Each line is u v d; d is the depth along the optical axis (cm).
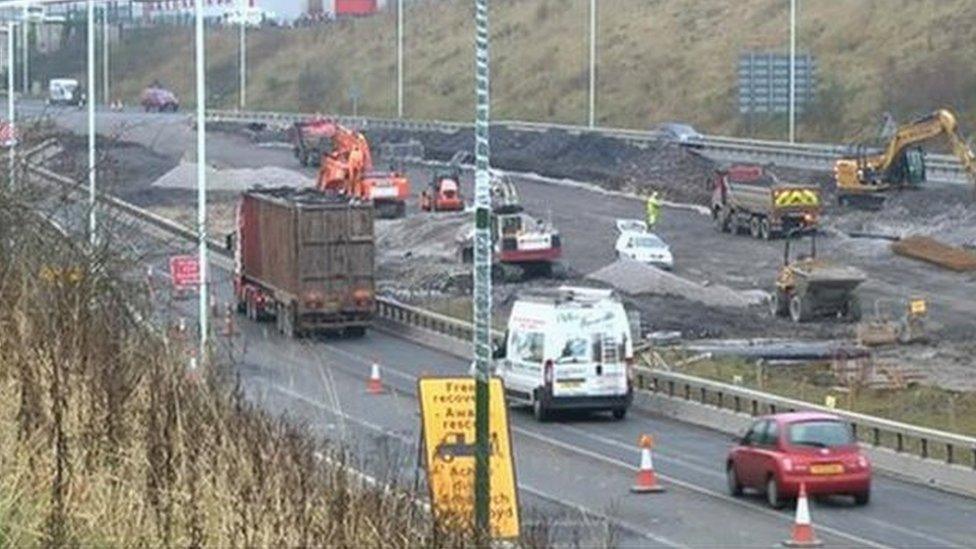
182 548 3419
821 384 10875
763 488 7719
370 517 3675
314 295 12750
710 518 7338
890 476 8606
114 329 4759
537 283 15188
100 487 3497
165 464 3588
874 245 16925
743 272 15888
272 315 13500
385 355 12119
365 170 19188
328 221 12838
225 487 3541
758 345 12250
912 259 16162
